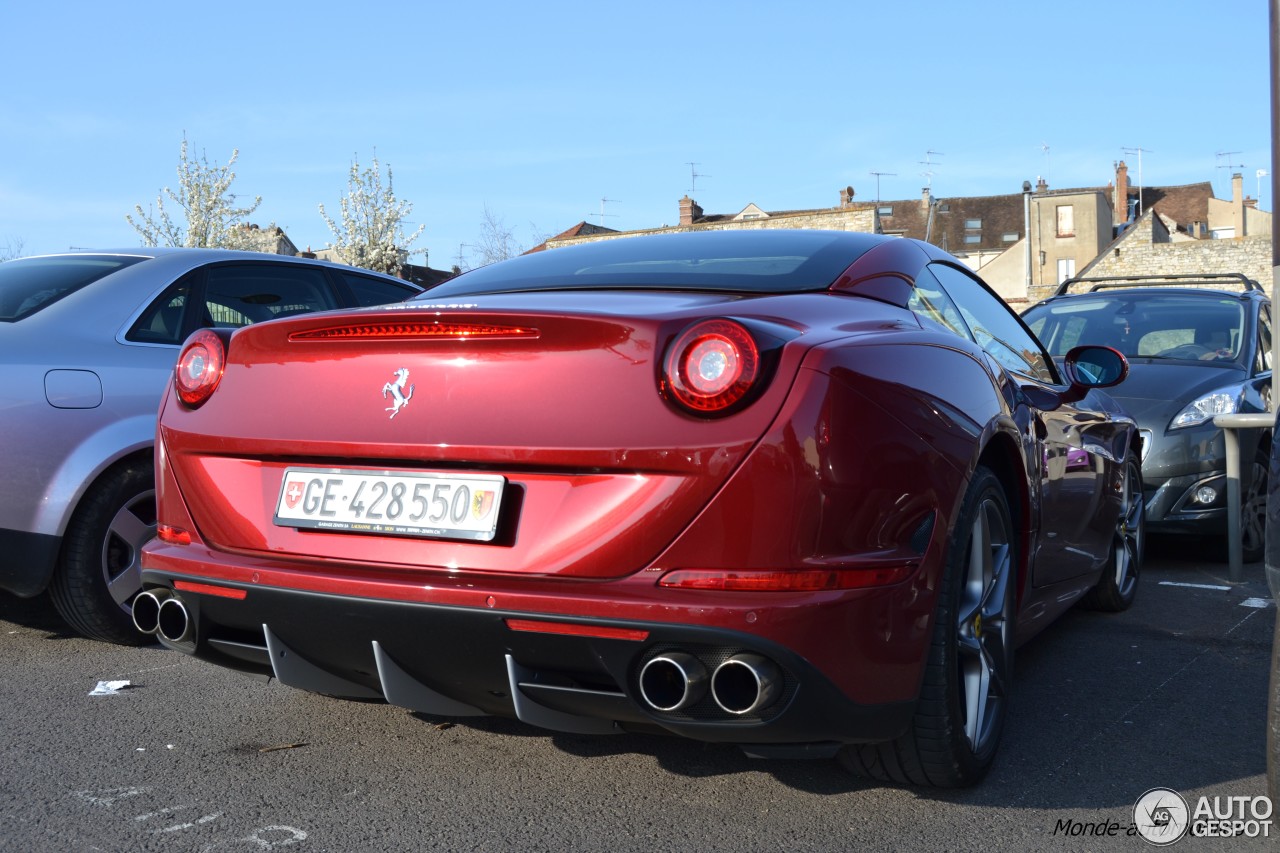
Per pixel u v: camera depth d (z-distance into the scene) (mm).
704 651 2104
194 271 4457
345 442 2389
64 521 3734
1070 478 3611
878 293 2781
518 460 2219
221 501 2564
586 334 2215
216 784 2672
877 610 2195
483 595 2174
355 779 2707
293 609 2363
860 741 2266
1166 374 6094
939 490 2383
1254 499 5844
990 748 2701
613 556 2143
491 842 2355
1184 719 3252
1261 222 74875
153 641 4055
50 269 4301
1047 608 3598
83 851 2291
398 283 5582
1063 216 66312
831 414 2160
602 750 2906
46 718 3168
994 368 2980
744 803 2566
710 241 3152
